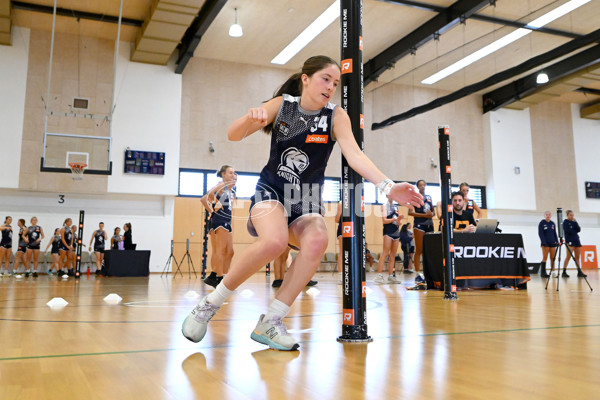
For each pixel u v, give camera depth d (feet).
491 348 6.07
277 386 4.17
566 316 9.96
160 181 45.62
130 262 37.52
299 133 6.64
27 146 42.24
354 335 6.69
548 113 60.59
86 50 44.65
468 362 5.19
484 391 3.95
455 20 38.65
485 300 14.39
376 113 54.03
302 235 6.61
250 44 45.96
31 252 38.81
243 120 6.19
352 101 7.23
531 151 59.00
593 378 4.41
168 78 46.85
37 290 19.44
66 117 43.42
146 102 45.88
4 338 6.93
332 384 4.23
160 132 45.98
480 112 58.70
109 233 45.37
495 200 56.59
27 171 42.09
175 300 14.57
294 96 6.90
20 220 38.83
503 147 57.77
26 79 42.78
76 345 6.34
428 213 26.13
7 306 12.34
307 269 6.40
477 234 20.02
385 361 5.27
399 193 6.02
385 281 25.66
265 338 6.18
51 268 40.40
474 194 57.11
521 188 57.88
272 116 6.59
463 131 57.57
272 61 49.88
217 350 6.02
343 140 6.70
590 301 13.99
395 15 40.52
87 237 44.75
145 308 11.85
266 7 39.09
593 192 61.05
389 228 25.70
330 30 42.50
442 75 51.78
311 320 9.34
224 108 49.14
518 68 38.78
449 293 14.65
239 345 6.39
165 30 39.78
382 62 47.67
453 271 14.65
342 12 7.55
